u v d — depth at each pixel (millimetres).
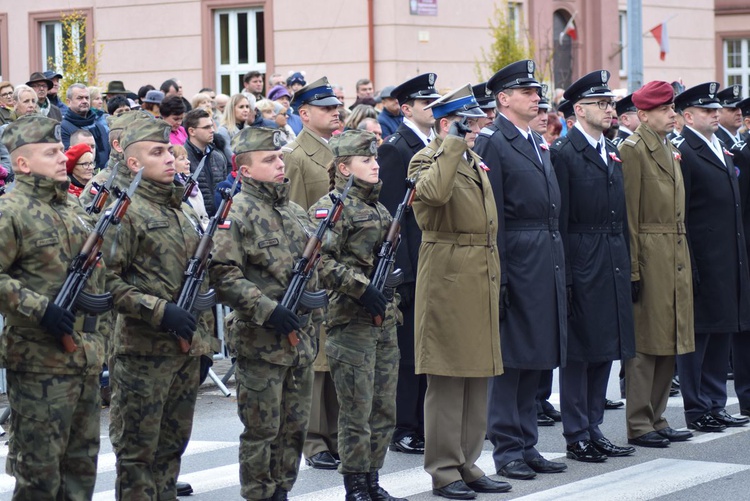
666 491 7238
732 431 9102
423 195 7004
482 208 7195
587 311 8031
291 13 21859
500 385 7621
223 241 6180
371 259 7035
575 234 8141
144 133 5965
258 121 13086
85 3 23547
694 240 9219
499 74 7746
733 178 9367
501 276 7500
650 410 8609
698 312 9141
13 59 24375
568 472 7758
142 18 23047
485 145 7641
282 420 6469
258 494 6336
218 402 10383
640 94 8758
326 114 8758
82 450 5754
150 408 5914
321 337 7980
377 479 7039
